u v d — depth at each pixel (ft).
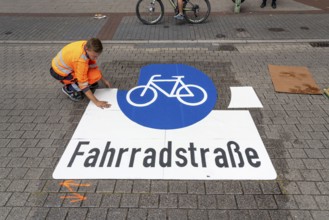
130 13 33.37
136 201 11.50
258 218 10.83
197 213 11.02
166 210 11.14
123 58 23.15
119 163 13.23
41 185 12.22
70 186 12.17
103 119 16.06
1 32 28.78
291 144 14.17
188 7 31.63
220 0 36.94
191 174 12.63
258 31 27.99
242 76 20.27
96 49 14.98
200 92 18.38
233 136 14.70
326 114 16.31
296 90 18.47
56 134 15.05
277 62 22.26
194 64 22.00
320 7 34.60
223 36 26.99
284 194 11.71
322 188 11.93
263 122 15.70
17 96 18.45
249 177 12.47
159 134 14.89
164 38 26.76
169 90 18.63
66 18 32.32
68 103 17.60
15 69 21.98
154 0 29.25
